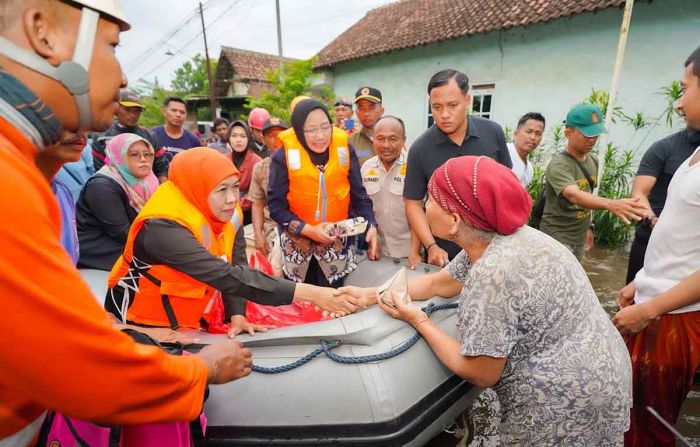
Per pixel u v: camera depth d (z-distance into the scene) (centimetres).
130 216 235
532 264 110
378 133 260
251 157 420
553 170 273
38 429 80
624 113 600
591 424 116
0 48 54
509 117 742
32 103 56
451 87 203
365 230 230
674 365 151
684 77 150
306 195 219
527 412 120
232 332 155
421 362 148
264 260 251
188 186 142
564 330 114
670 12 542
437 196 120
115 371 59
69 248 148
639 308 144
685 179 143
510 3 741
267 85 1465
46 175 72
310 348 146
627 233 496
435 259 215
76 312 54
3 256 49
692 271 143
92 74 61
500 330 110
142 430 106
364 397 133
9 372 54
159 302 151
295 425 133
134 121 365
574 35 637
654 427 160
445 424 157
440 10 945
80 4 58
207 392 119
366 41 1026
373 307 163
